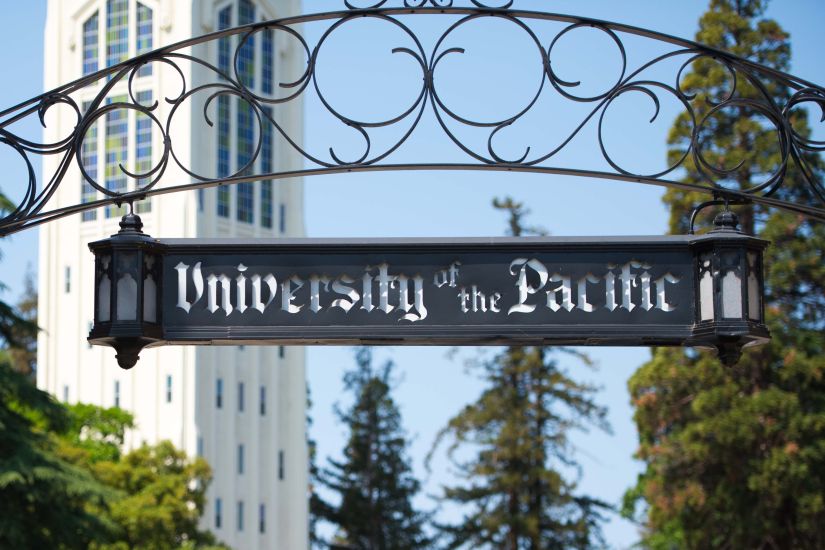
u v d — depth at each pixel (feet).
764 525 152.15
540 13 32.83
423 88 32.86
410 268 30.91
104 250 30.78
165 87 369.30
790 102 33.42
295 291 30.89
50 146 33.42
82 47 377.09
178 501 219.00
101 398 365.81
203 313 30.81
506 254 30.94
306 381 397.39
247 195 384.06
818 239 154.10
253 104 32.63
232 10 381.81
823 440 149.07
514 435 270.46
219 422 366.22
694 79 161.79
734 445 150.20
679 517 160.45
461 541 276.41
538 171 32.86
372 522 373.61
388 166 32.71
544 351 279.28
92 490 127.34
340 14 32.83
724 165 157.28
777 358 153.99
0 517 122.01
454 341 30.91
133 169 369.09
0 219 33.22
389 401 379.55
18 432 127.65
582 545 272.31
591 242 30.96
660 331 30.76
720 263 30.73
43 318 373.61
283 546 376.89
